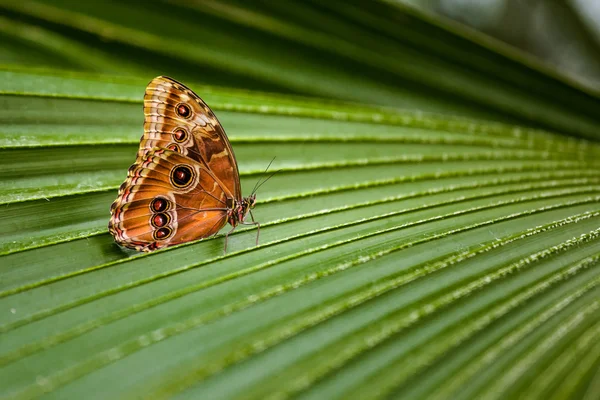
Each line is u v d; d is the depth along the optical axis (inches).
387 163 22.0
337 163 21.8
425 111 23.7
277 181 21.5
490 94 23.5
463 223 20.3
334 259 19.4
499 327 18.3
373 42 23.1
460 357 17.9
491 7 32.7
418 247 19.7
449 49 23.1
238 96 22.1
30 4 22.3
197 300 18.6
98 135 20.7
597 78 29.3
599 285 18.9
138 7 22.6
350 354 17.8
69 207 20.1
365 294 18.7
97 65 23.0
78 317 18.3
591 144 23.2
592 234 20.0
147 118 20.1
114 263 19.5
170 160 20.0
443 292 18.8
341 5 22.7
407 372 17.7
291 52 23.2
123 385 17.4
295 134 22.0
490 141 22.8
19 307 18.4
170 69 23.2
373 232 20.1
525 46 31.7
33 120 20.4
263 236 20.3
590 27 28.3
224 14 22.7
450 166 22.0
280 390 17.5
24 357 17.7
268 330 18.1
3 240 19.4
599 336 18.2
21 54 22.8
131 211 19.8
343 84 23.5
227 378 17.6
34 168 20.1
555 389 17.6
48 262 19.4
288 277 19.1
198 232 20.4
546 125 23.5
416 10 22.6
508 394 17.6
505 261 19.4
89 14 22.6
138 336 18.0
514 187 21.5
